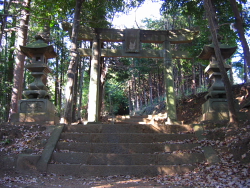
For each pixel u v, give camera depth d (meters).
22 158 5.58
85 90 28.81
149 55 10.77
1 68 13.17
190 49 13.02
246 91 11.55
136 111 25.62
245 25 10.14
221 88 8.08
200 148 6.09
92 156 5.90
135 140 6.83
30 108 7.86
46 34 12.28
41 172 5.46
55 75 17.25
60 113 17.56
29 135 6.87
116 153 6.29
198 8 12.20
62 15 10.90
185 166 5.46
